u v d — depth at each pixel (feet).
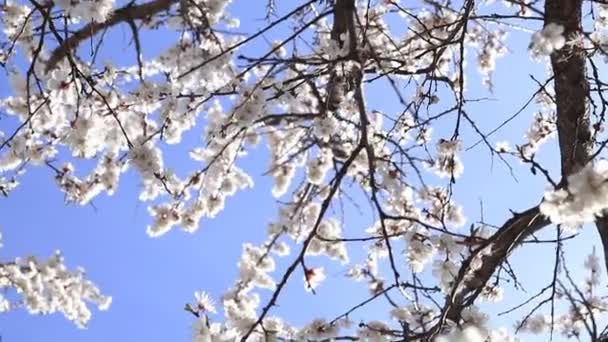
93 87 13.92
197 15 17.62
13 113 17.34
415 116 14.75
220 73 16.17
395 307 12.92
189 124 16.99
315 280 13.29
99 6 12.55
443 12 19.70
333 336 12.94
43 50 17.37
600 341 10.80
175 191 18.53
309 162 18.10
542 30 9.87
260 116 15.39
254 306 16.52
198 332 12.33
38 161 18.29
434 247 12.22
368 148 12.96
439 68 19.34
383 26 18.83
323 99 17.53
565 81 12.19
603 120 11.53
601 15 15.72
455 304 12.11
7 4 17.04
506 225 11.06
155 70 18.45
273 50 12.48
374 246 17.63
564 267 11.84
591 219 8.17
